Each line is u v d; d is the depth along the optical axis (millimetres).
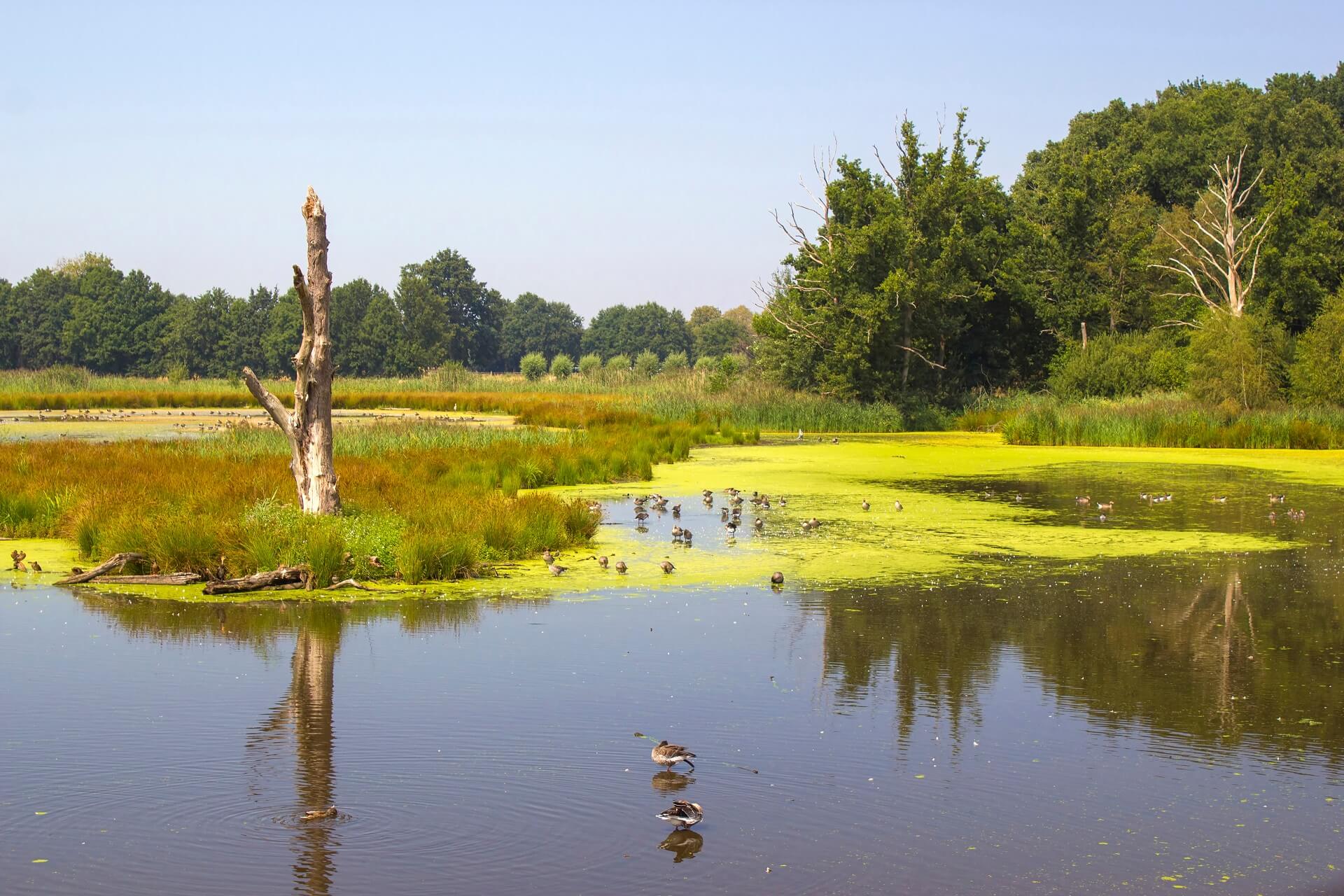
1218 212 69500
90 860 7633
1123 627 14125
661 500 24531
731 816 8398
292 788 8875
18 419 51531
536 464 29453
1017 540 20906
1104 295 60719
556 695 11141
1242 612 15039
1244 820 8445
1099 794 8891
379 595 15742
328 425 18453
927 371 59125
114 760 9422
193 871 7504
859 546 20156
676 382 68562
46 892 7184
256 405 63812
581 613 14664
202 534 16969
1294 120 77062
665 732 10141
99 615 14422
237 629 13734
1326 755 9742
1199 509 25562
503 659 12414
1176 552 19812
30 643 12992
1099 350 56281
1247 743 10016
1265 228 59281
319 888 7285
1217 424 45406
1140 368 55344
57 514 20609
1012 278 58562
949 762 9500
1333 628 14180
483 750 9664
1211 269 65875
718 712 10703
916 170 58781
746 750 9742
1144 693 11430
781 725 10359
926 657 12680
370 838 8000
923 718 10617
